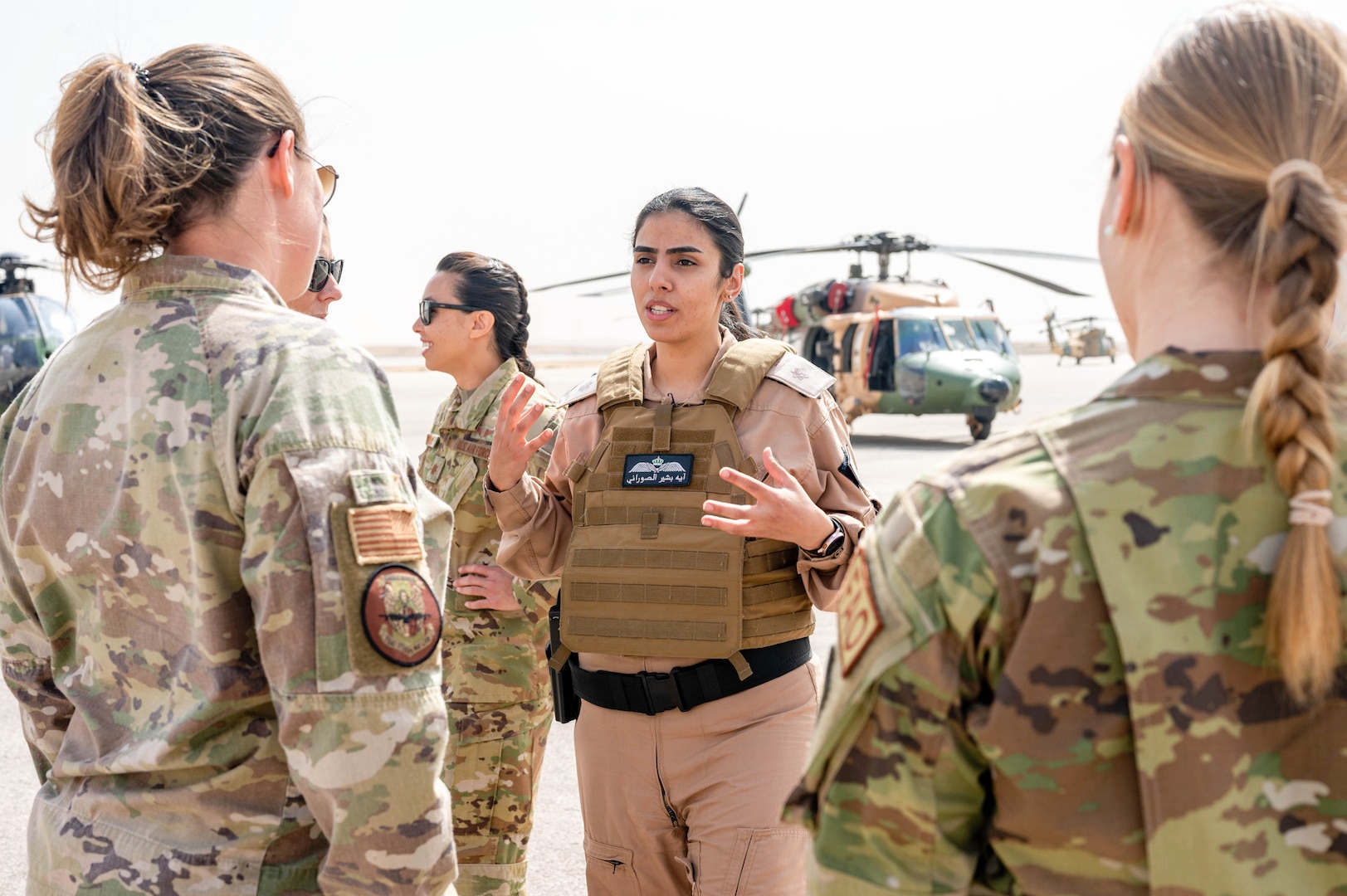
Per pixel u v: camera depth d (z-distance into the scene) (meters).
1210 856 1.00
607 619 2.47
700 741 2.42
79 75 1.47
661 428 2.55
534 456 3.15
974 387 16.02
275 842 1.42
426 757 1.35
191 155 1.47
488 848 3.00
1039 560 1.04
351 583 1.34
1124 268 1.17
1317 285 1.00
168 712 1.45
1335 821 1.02
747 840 2.34
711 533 2.44
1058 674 1.03
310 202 1.66
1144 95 1.13
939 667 1.07
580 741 2.57
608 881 2.56
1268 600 1.02
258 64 1.59
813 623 2.55
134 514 1.44
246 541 1.37
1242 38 1.08
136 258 1.52
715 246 2.60
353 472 1.37
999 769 1.06
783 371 2.57
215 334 1.45
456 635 3.02
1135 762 1.03
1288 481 1.00
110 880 1.41
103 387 1.49
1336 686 1.03
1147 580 1.03
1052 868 1.07
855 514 2.52
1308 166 1.04
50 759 1.63
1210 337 1.10
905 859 1.10
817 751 1.15
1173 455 1.06
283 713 1.32
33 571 1.56
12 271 14.62
